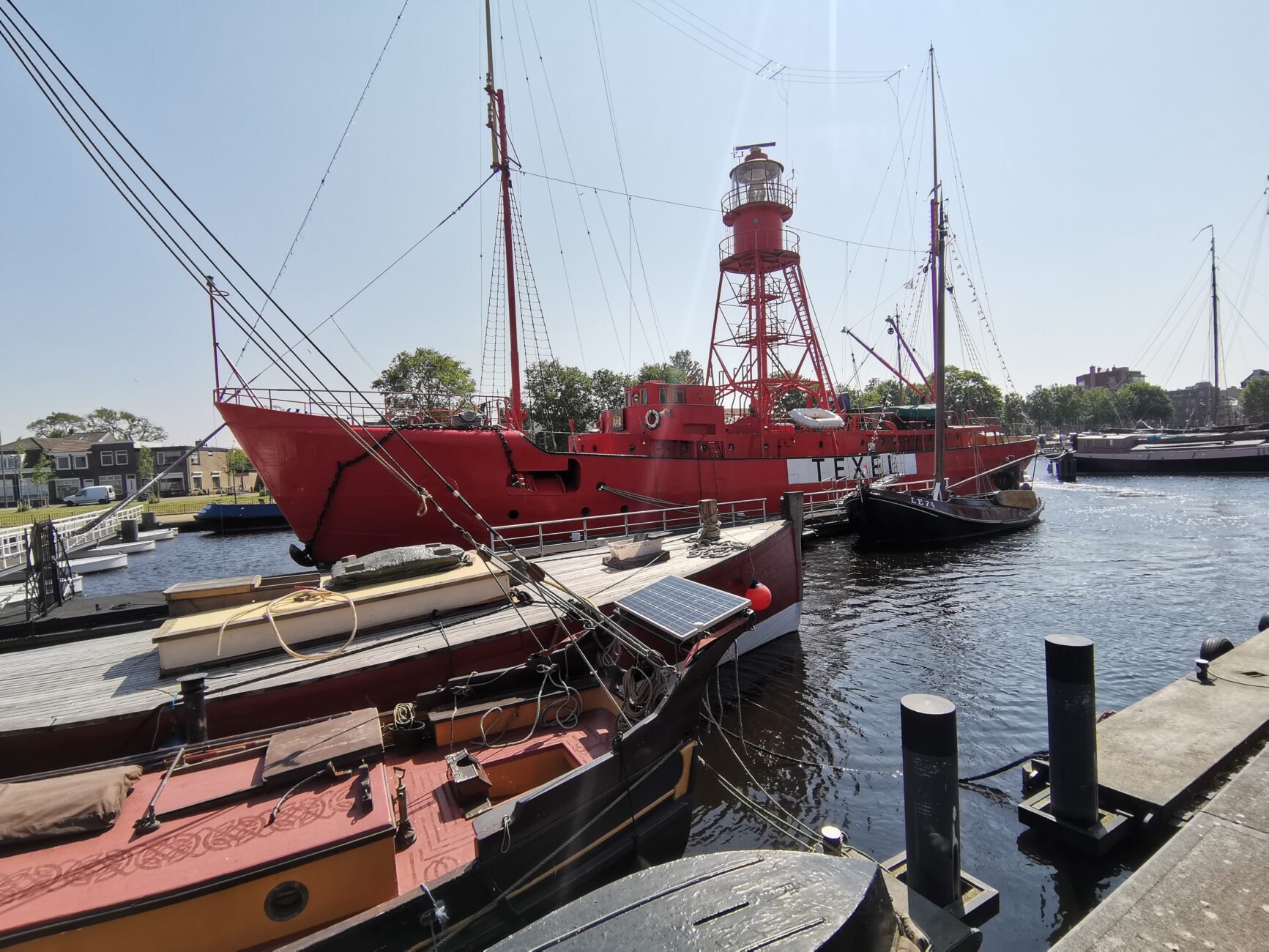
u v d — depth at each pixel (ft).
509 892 14.44
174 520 148.46
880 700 34.12
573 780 15.81
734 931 6.39
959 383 267.80
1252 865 14.01
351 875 13.50
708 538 44.62
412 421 56.13
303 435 48.14
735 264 88.84
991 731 29.86
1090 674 18.99
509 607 28.73
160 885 11.63
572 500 58.49
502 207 65.26
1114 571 64.59
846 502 79.97
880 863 19.42
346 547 51.37
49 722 18.84
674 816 19.35
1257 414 354.33
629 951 6.10
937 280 85.71
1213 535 85.40
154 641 22.02
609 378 175.11
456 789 17.35
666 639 21.56
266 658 23.54
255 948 12.74
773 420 90.07
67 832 12.67
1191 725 22.45
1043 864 19.29
